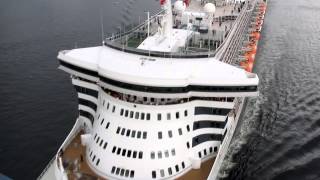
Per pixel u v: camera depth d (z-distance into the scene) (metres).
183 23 80.56
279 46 120.81
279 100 87.88
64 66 60.53
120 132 53.44
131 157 52.53
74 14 139.88
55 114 80.25
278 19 149.25
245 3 104.50
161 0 64.06
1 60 102.00
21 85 90.38
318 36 130.88
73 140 61.62
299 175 63.81
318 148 70.94
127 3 153.50
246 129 76.81
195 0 103.88
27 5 149.62
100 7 148.25
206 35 73.31
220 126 58.16
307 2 175.25
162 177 52.56
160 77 52.31
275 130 76.31
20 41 114.50
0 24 127.56
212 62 58.91
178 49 63.50
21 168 65.06
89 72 58.00
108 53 59.69
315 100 87.69
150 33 70.50
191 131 56.22
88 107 62.84
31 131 74.56
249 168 64.81
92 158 55.22
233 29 80.38
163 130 53.19
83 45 112.44
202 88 54.00
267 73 101.38
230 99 56.50
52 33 121.31
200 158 57.06
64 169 54.78
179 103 54.31
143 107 52.81
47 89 89.50
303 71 102.69
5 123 76.38
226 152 64.06
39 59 103.69
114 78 52.72
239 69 57.41
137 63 56.00
